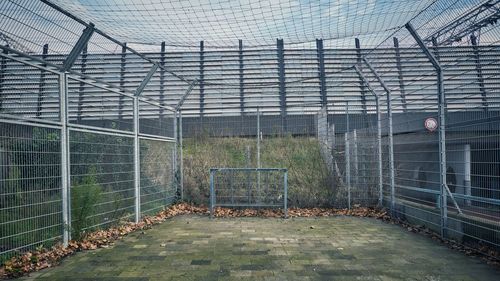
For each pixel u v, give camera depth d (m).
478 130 6.01
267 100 12.83
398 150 8.88
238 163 9.94
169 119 9.61
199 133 10.53
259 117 10.15
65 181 5.43
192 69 14.45
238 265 4.71
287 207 9.13
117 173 6.96
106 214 6.55
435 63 6.20
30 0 4.93
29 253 4.73
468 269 4.53
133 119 7.62
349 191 9.05
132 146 7.55
